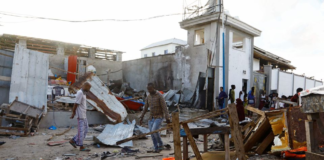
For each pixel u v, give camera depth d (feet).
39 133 25.67
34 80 29.30
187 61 50.88
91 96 31.12
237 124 11.25
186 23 51.11
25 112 25.73
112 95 33.58
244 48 56.39
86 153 18.01
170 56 55.06
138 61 64.23
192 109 43.01
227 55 49.85
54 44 71.05
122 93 51.83
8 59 28.19
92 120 32.73
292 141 14.75
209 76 46.70
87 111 32.55
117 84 66.28
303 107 11.76
